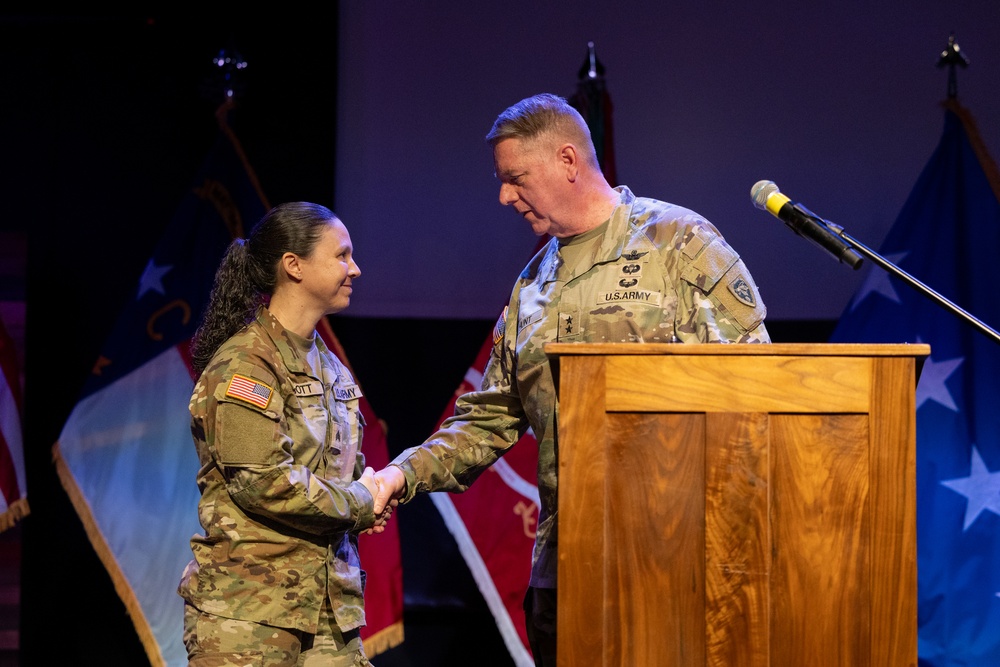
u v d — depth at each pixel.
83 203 5.14
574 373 2.09
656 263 2.89
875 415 2.03
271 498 2.95
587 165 3.02
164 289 4.80
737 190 5.04
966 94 4.93
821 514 2.03
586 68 4.67
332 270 3.20
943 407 4.40
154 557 4.62
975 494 4.32
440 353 5.03
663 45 5.11
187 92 5.15
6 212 5.14
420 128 5.18
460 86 5.18
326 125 5.08
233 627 2.99
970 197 4.54
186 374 4.73
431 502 4.98
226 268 3.26
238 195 4.88
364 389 5.01
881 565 2.01
